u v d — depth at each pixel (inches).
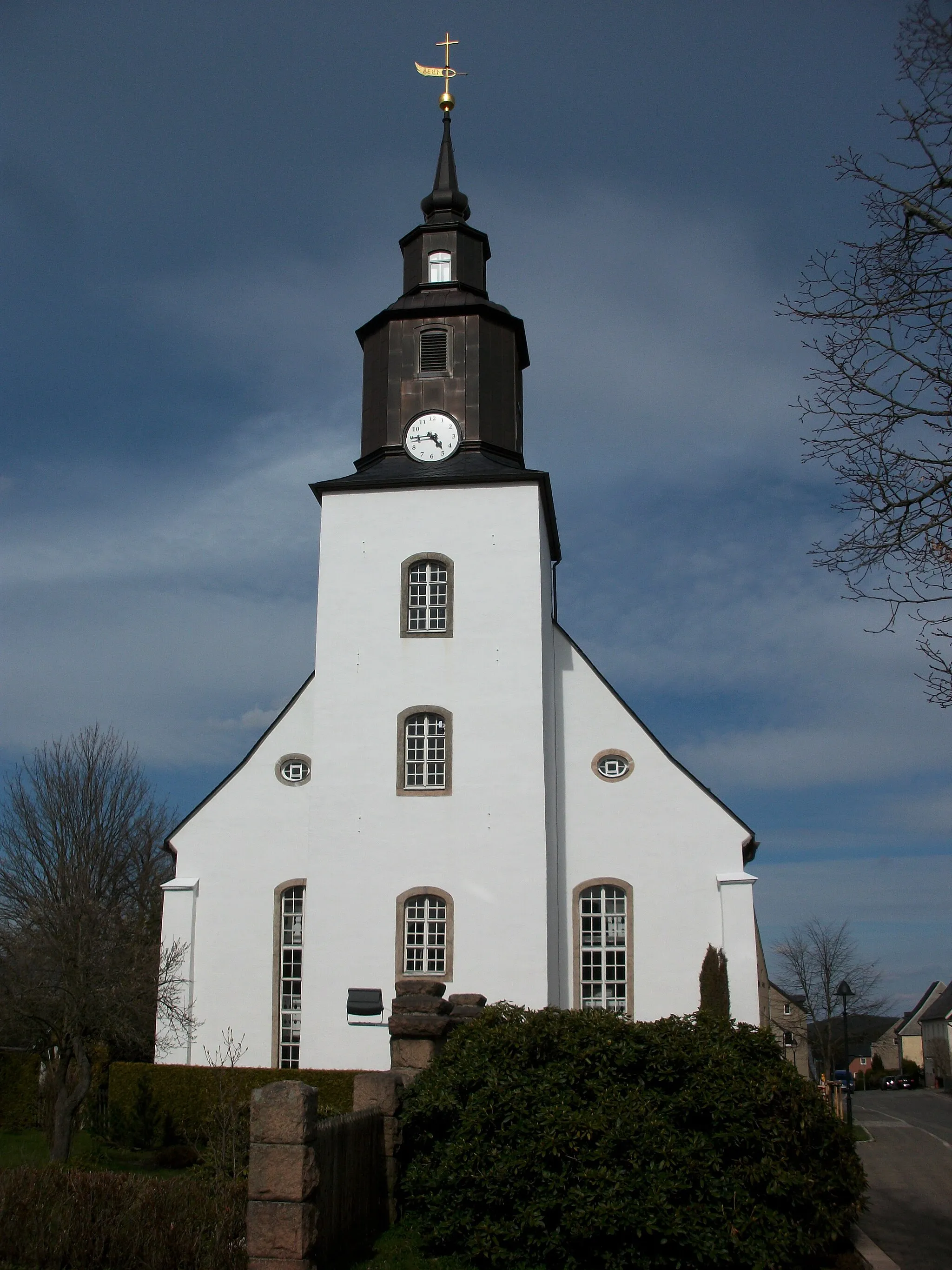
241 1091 946.1
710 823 1069.1
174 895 1100.5
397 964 999.0
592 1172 475.8
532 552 1093.1
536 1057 538.0
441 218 1258.6
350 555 1109.7
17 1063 1232.8
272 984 1075.3
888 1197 814.5
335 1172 469.1
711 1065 514.3
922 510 446.6
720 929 1042.1
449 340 1179.3
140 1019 1065.5
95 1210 438.3
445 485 1117.1
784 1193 485.1
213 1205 439.5
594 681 1123.9
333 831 1034.1
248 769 1134.4
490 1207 499.8
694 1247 464.1
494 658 1066.7
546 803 1034.1
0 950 1003.9
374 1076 555.8
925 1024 3567.9
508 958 992.9
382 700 1064.8
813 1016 2294.5
